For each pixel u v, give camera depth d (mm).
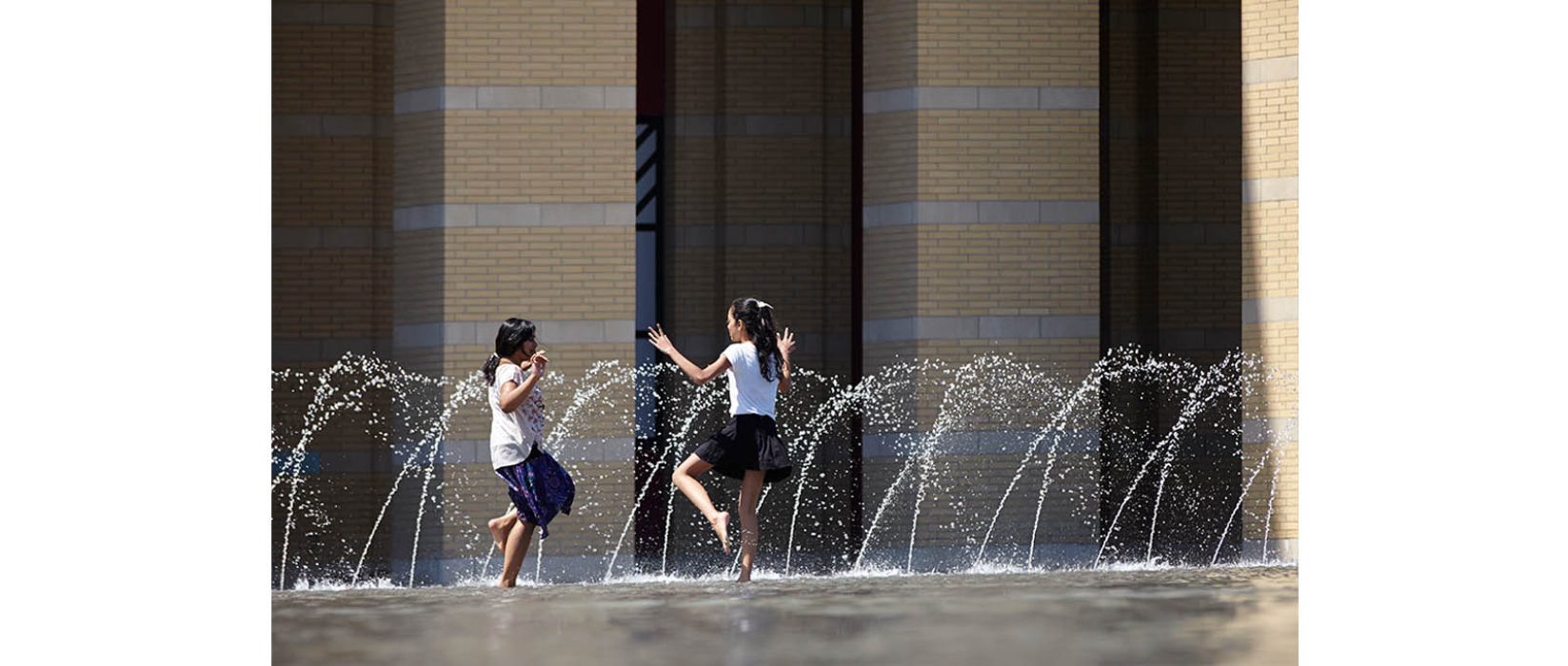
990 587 19047
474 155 28609
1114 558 31359
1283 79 28891
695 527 34188
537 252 28734
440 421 28656
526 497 21016
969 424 30062
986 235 30094
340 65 33312
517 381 20984
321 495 33188
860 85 35281
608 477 28812
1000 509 30062
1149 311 35594
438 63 28609
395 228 29375
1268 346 29047
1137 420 35531
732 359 21594
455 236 28578
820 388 34656
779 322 34625
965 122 30062
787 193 34656
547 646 13867
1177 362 35531
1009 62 30172
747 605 17078
